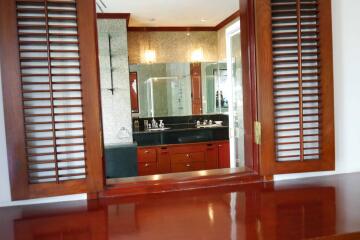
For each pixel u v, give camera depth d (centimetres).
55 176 152
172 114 542
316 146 186
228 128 514
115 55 462
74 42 150
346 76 191
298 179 187
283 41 174
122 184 171
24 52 147
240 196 161
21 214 145
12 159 146
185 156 500
